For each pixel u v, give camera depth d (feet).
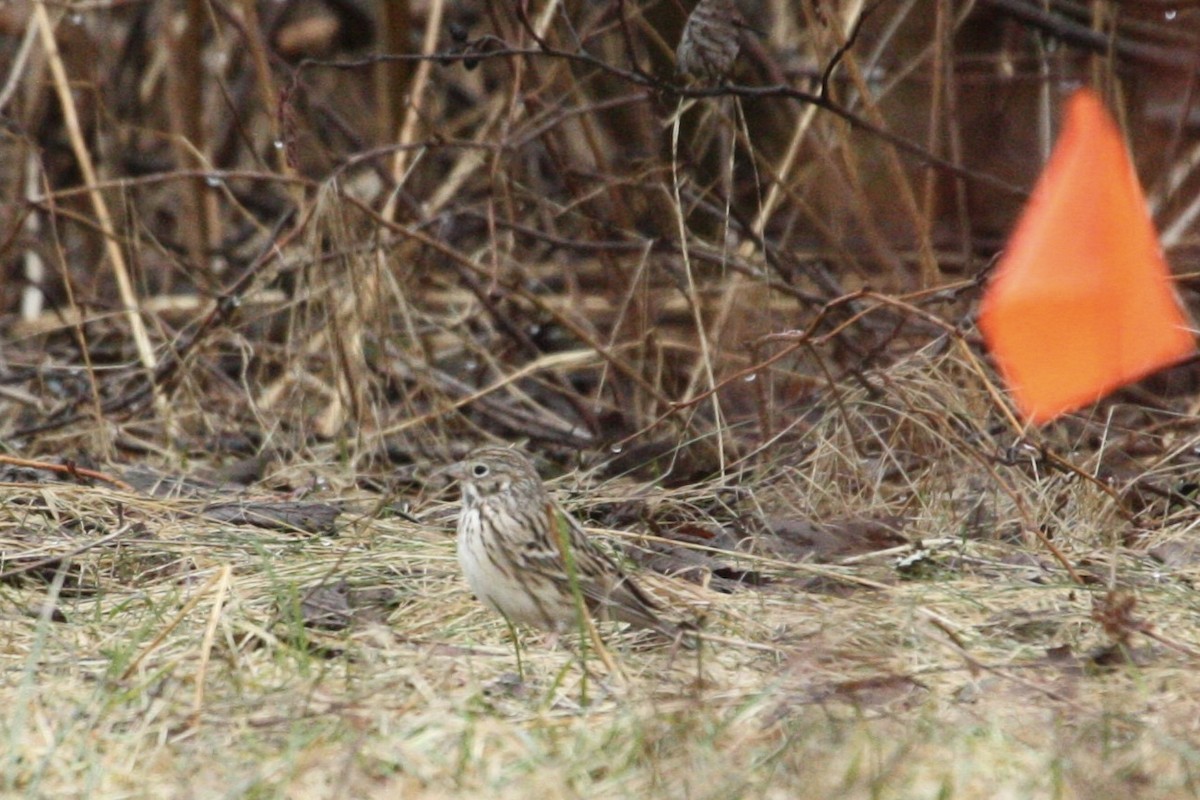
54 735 22.54
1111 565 30.07
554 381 46.42
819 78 40.83
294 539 32.48
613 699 24.00
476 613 28.76
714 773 20.68
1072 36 43.24
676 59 38.14
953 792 20.22
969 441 35.53
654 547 32.65
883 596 28.73
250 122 59.52
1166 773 21.04
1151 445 38.52
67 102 46.24
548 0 46.32
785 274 41.47
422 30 60.95
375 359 43.73
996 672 24.18
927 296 37.09
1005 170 48.47
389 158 49.19
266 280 43.52
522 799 20.43
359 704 23.18
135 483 37.37
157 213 59.41
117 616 27.78
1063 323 24.61
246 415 42.93
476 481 27.40
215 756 21.94
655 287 45.52
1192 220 44.11
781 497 36.01
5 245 43.98
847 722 22.16
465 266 42.27
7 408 44.78
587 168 47.70
